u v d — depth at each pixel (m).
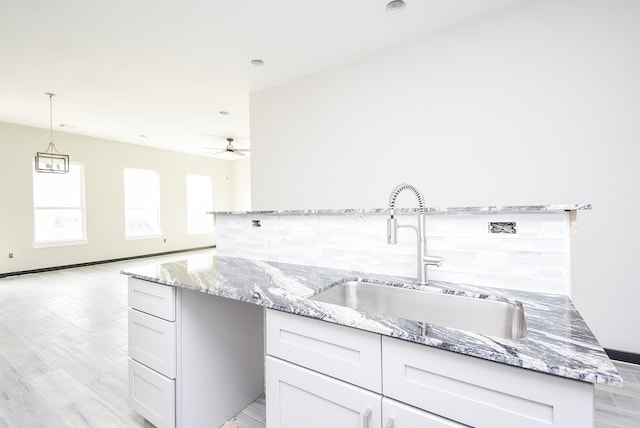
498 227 1.28
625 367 2.16
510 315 1.12
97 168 6.46
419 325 0.88
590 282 2.31
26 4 2.32
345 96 3.41
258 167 4.12
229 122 5.43
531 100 2.46
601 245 2.26
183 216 8.20
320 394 0.99
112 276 5.30
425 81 2.93
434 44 2.87
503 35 2.55
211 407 1.65
